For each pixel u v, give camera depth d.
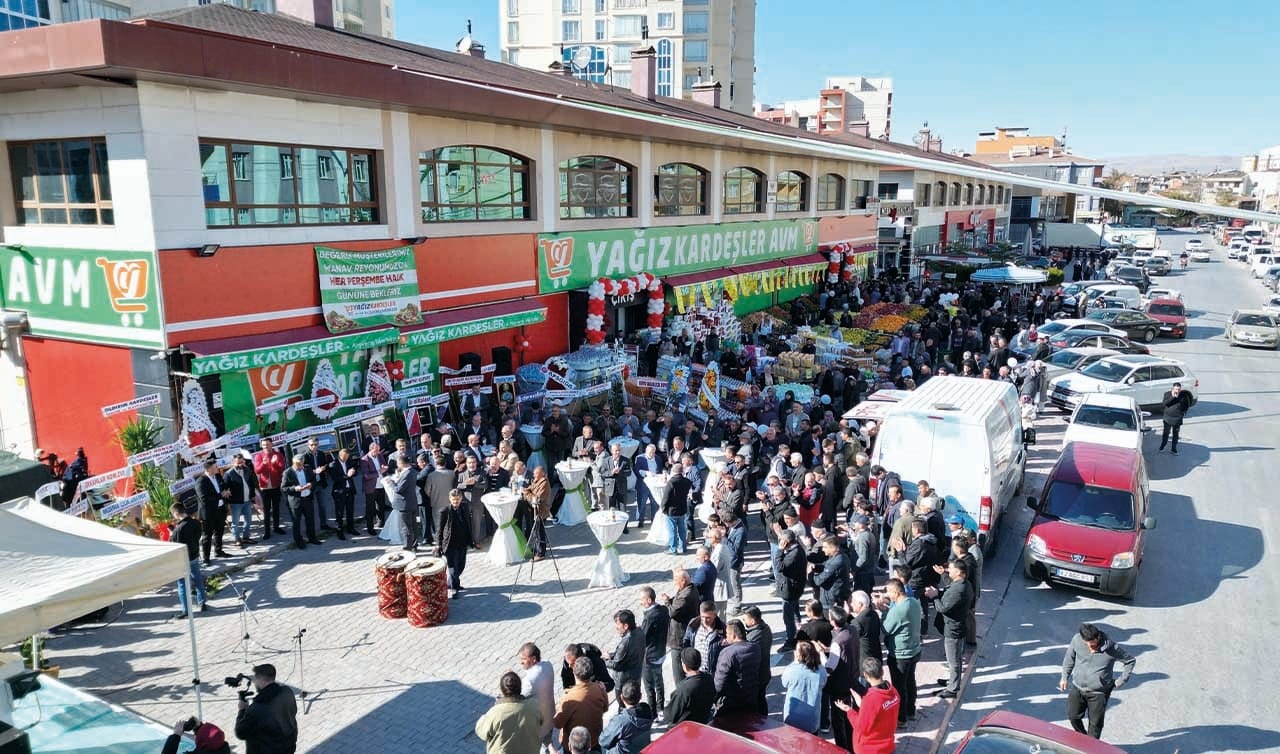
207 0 35.69
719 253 28.61
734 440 16.12
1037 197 73.62
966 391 14.77
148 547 8.02
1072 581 11.90
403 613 10.98
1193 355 31.91
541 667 8.09
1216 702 9.42
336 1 60.19
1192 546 13.99
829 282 36.78
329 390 15.27
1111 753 6.62
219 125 13.40
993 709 9.32
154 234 12.63
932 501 11.26
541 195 20.45
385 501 14.27
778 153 31.47
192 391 13.22
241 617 10.95
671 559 13.02
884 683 7.63
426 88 15.80
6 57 11.66
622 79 87.06
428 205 17.64
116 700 9.03
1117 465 13.32
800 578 10.27
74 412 14.48
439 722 8.78
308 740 8.47
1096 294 39.47
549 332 21.42
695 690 7.47
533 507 12.91
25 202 14.45
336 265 15.47
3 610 6.71
